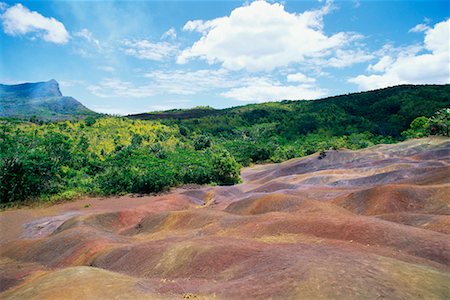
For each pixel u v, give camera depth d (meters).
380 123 119.12
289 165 66.88
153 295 10.93
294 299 9.80
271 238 19.39
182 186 58.41
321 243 16.75
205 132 127.38
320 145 92.12
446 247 15.11
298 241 17.98
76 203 47.91
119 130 87.94
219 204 40.50
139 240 26.33
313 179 47.97
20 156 47.84
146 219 32.59
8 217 41.12
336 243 16.55
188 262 15.59
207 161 66.12
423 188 28.23
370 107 137.38
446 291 10.32
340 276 10.65
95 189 52.38
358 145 92.00
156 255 17.38
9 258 26.34
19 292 12.76
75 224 31.17
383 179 41.22
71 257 22.94
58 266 22.36
